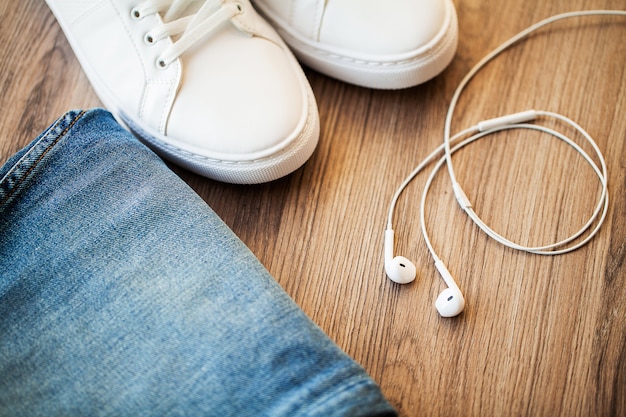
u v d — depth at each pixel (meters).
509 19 0.84
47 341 0.61
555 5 0.84
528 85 0.81
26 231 0.65
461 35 0.84
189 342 0.60
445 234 0.75
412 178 0.78
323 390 0.57
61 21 0.76
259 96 0.71
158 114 0.72
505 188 0.77
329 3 0.75
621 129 0.78
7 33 0.83
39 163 0.67
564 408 0.67
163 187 0.68
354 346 0.71
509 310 0.71
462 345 0.70
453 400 0.68
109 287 0.63
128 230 0.65
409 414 0.68
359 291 0.73
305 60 0.81
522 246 0.74
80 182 0.67
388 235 0.73
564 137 0.77
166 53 0.70
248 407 0.57
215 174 0.74
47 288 0.63
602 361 0.69
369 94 0.82
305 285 0.74
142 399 0.58
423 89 0.82
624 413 0.67
